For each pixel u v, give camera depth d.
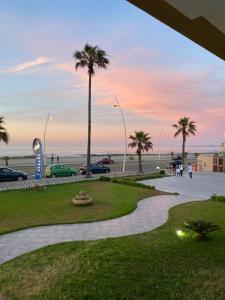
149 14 2.56
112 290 7.64
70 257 10.34
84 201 20.59
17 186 30.53
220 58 3.53
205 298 7.09
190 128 70.12
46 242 12.84
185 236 12.48
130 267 9.09
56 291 7.71
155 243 11.68
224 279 8.12
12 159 106.44
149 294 7.39
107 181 34.91
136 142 51.16
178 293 7.38
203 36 2.94
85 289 7.74
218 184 35.53
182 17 2.59
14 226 15.54
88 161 39.72
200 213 17.83
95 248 11.18
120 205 20.78
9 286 8.18
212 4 2.51
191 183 36.28
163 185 34.12
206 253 10.23
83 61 38.78
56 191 27.20
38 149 28.39
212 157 55.53
